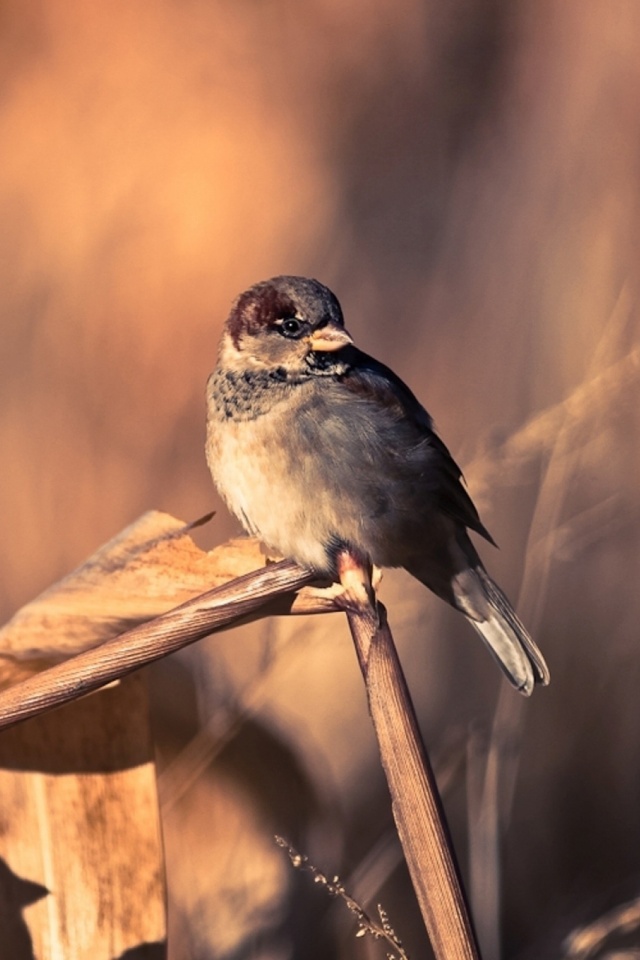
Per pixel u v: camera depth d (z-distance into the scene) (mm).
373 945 8711
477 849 9016
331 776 9508
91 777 5855
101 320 13484
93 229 13891
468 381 12992
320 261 14070
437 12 15078
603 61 13719
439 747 10797
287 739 8453
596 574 11234
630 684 11016
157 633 4664
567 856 10523
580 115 13539
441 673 11570
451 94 14844
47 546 12586
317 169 14570
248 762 8305
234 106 14711
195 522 5980
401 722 4781
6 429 12992
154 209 14086
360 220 14320
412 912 9766
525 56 14617
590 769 10852
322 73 15047
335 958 8328
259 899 8250
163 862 5898
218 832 8305
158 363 13352
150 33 14984
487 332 13094
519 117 14422
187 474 13055
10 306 13539
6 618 12391
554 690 11023
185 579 5824
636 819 10664
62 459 12922
